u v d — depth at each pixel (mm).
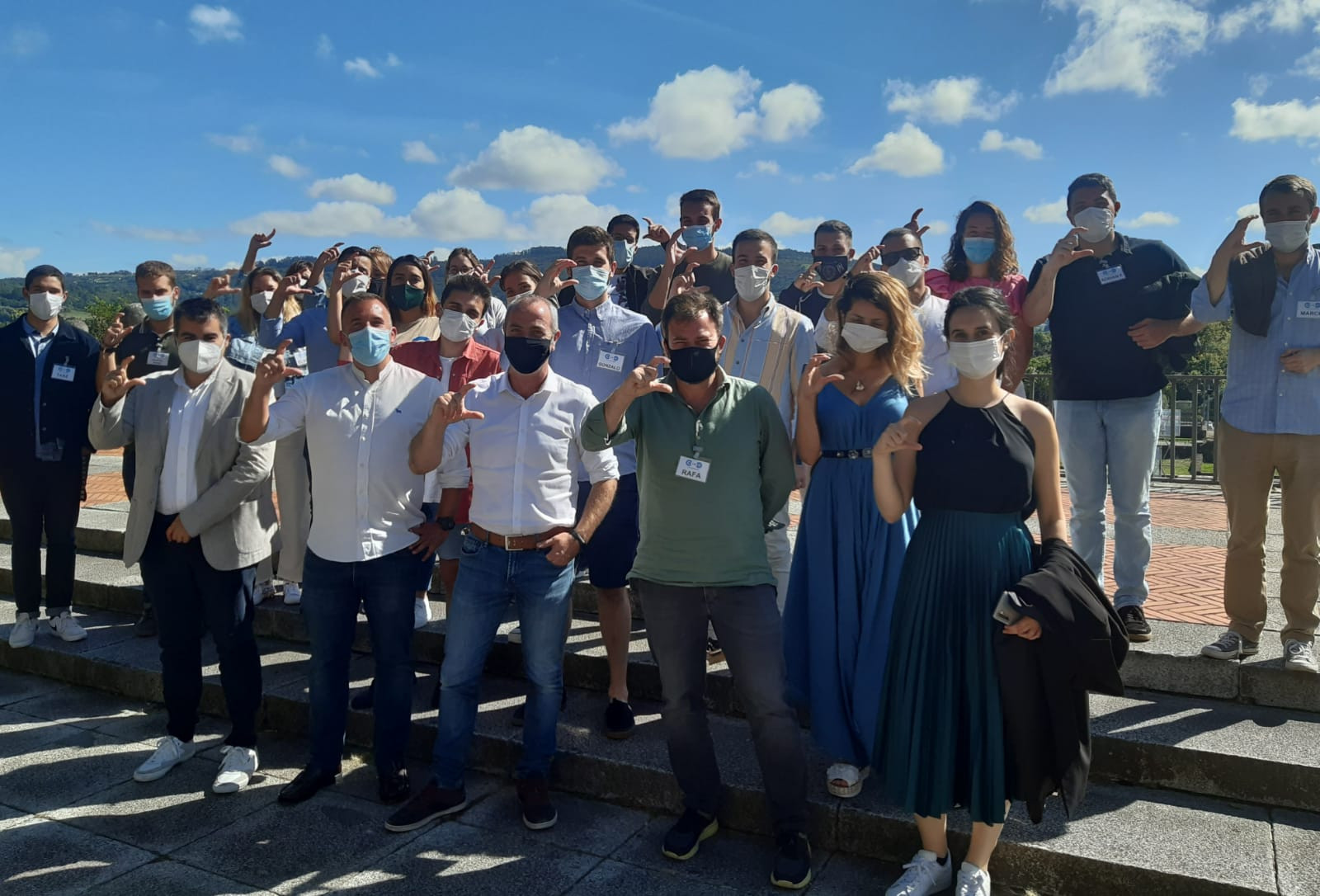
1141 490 3924
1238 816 3078
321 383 3680
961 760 2756
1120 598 3957
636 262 6082
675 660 3150
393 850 3338
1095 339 3955
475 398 3541
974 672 2711
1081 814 3117
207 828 3547
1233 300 3602
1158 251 3945
